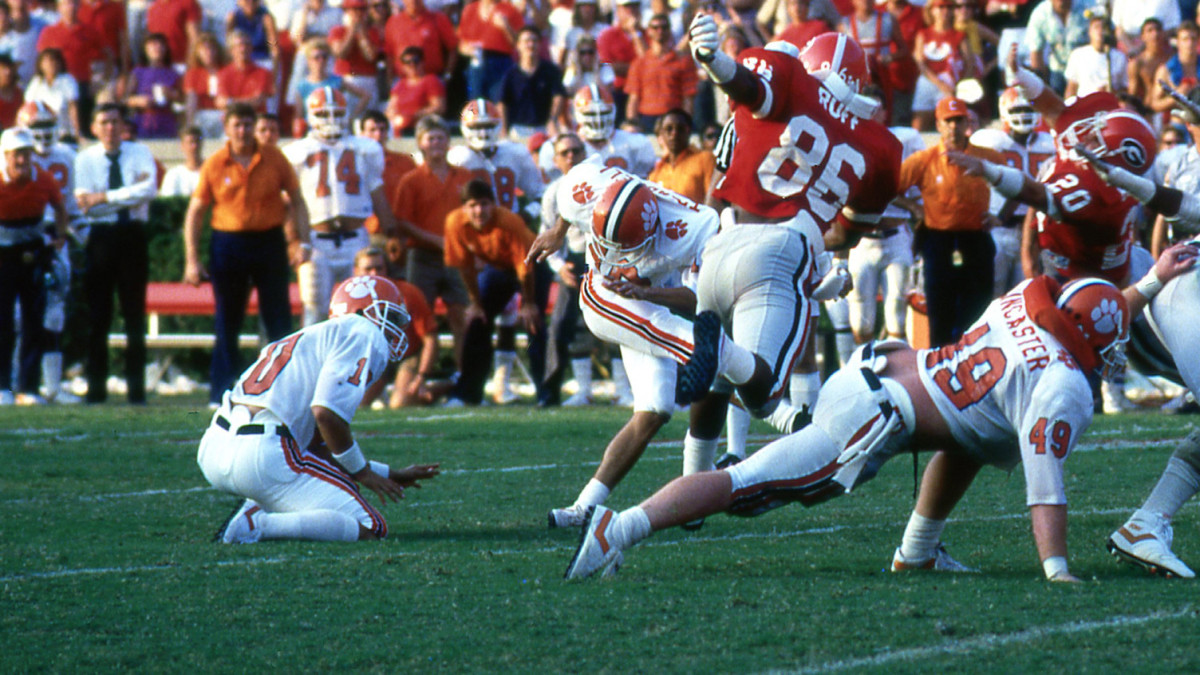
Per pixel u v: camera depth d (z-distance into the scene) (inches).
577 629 448.5
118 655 422.6
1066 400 506.0
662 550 606.5
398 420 1191.6
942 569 556.4
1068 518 688.4
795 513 720.3
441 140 1350.9
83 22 1881.2
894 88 1657.2
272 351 653.3
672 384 674.2
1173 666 400.5
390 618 466.3
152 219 1641.2
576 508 674.8
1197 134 709.9
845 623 454.9
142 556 588.4
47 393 1448.1
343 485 642.8
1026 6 1830.7
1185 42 1593.3
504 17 1787.6
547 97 1742.1
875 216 677.3
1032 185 698.2
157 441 1053.8
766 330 631.2
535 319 1322.6
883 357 519.2
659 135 1223.5
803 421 668.7
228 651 426.3
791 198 641.6
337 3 1959.9
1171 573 534.3
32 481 844.6
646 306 666.2
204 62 1863.9
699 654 417.1
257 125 1285.7
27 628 456.4
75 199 1402.6
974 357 515.2
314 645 432.5
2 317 1374.3
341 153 1366.9
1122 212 710.5
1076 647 421.4
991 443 519.5
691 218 662.5
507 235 1299.2
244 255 1267.2
